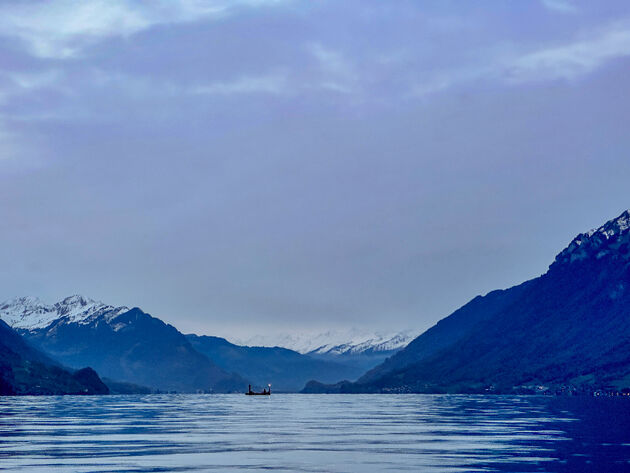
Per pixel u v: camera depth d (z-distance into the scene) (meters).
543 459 124.44
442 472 111.25
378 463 120.56
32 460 124.19
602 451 134.62
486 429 187.25
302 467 116.44
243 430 190.88
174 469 114.19
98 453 134.25
